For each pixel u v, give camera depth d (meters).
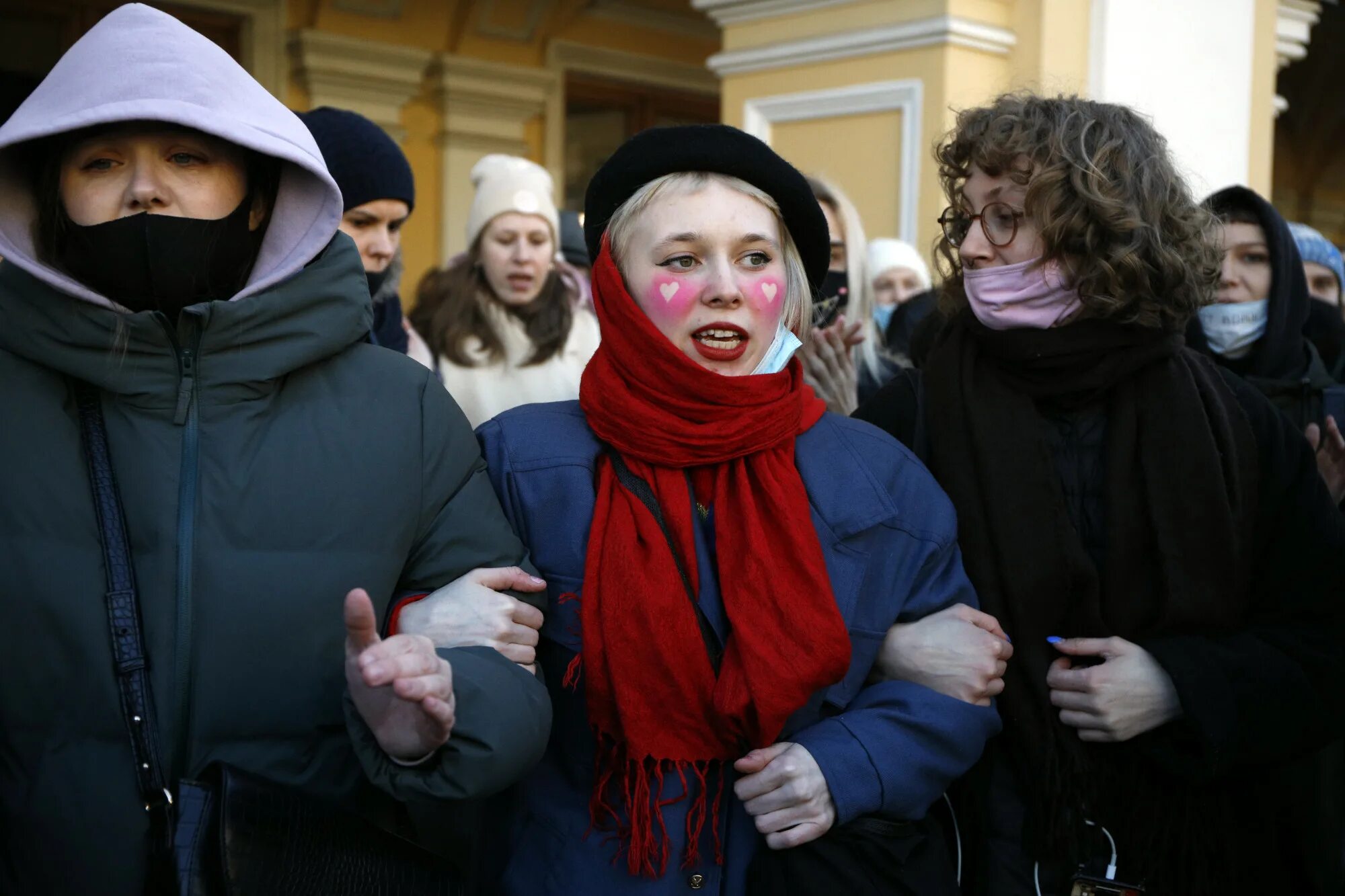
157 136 1.60
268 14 6.66
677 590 1.69
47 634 1.51
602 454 1.83
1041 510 1.96
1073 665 1.96
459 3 7.21
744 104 6.21
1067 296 1.99
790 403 1.82
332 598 1.59
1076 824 1.90
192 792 1.45
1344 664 1.98
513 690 1.57
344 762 1.62
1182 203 1.99
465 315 4.01
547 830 1.74
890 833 1.73
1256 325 2.99
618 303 1.79
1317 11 7.06
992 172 2.01
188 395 1.58
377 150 3.14
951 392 2.06
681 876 1.69
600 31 8.16
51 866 1.48
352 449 1.64
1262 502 2.05
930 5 5.50
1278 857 2.14
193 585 1.54
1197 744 1.90
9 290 1.58
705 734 1.69
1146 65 5.82
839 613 1.71
